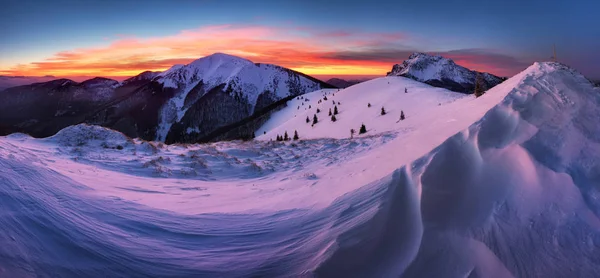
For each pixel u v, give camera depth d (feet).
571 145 17.49
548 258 12.62
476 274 12.62
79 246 13.01
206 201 27.07
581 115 19.40
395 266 13.58
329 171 39.40
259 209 24.00
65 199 17.58
